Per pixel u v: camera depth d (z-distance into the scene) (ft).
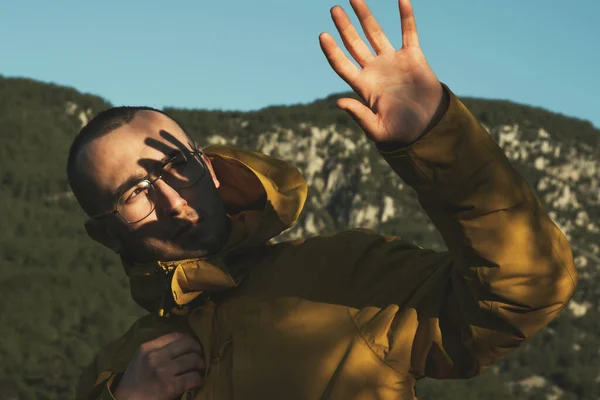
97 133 8.04
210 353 7.55
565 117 513.86
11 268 251.19
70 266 266.36
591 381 276.62
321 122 479.82
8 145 362.33
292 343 7.16
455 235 6.19
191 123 476.95
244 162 8.79
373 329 7.04
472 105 499.10
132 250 8.17
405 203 431.43
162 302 8.16
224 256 7.91
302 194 8.36
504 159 6.06
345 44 6.06
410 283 7.32
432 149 5.91
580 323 324.39
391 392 6.89
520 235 6.05
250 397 7.10
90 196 8.09
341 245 7.80
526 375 281.33
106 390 7.67
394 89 5.97
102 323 231.30
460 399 231.50
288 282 7.57
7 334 207.92
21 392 190.70
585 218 449.48
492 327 6.47
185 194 7.81
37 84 441.27
